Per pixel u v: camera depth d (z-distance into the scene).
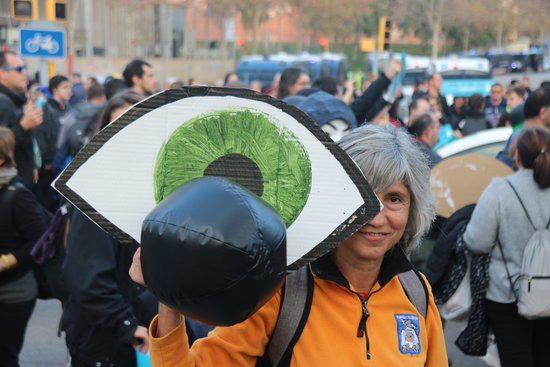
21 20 16.50
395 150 2.83
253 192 2.48
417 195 2.87
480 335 6.16
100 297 4.41
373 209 2.53
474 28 64.31
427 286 3.02
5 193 5.82
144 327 4.55
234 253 2.07
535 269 5.67
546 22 56.19
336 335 2.76
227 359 2.71
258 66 39.78
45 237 5.37
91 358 4.64
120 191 2.38
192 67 55.12
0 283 5.92
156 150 2.40
